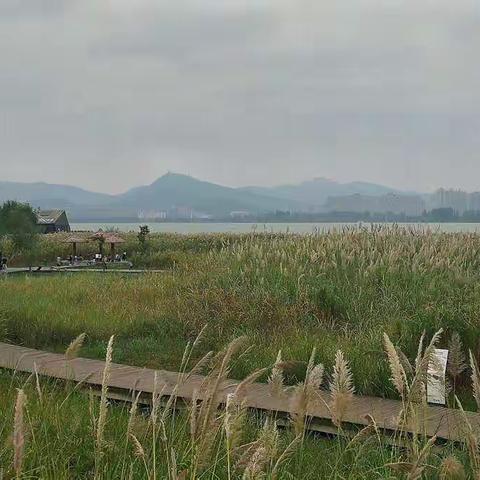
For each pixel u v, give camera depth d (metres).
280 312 13.51
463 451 4.73
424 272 14.93
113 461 4.32
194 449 3.58
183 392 7.95
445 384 5.15
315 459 5.23
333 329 12.88
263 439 3.29
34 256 44.31
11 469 4.00
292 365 3.79
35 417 5.41
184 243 45.19
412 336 10.38
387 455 4.57
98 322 14.73
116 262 41.56
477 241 18.92
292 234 24.23
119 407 7.86
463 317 10.50
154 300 16.88
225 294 15.14
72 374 6.40
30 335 14.04
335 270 16.23
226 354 3.36
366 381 9.12
